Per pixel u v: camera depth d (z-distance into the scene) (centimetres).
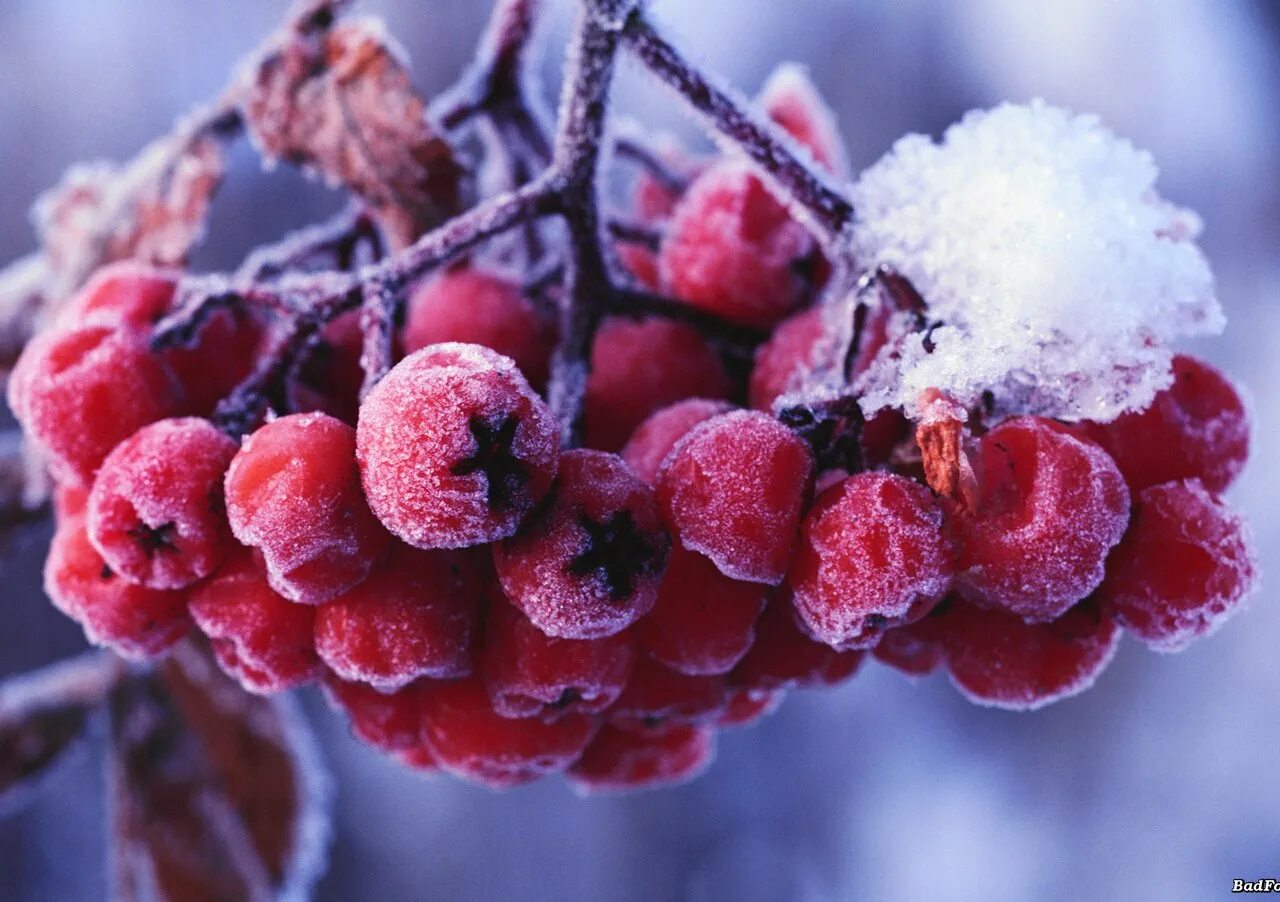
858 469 13
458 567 13
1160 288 13
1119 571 13
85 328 14
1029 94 38
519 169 16
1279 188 36
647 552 13
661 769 15
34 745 18
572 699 14
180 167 17
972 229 14
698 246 15
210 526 13
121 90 38
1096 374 13
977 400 13
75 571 14
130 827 18
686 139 37
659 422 14
